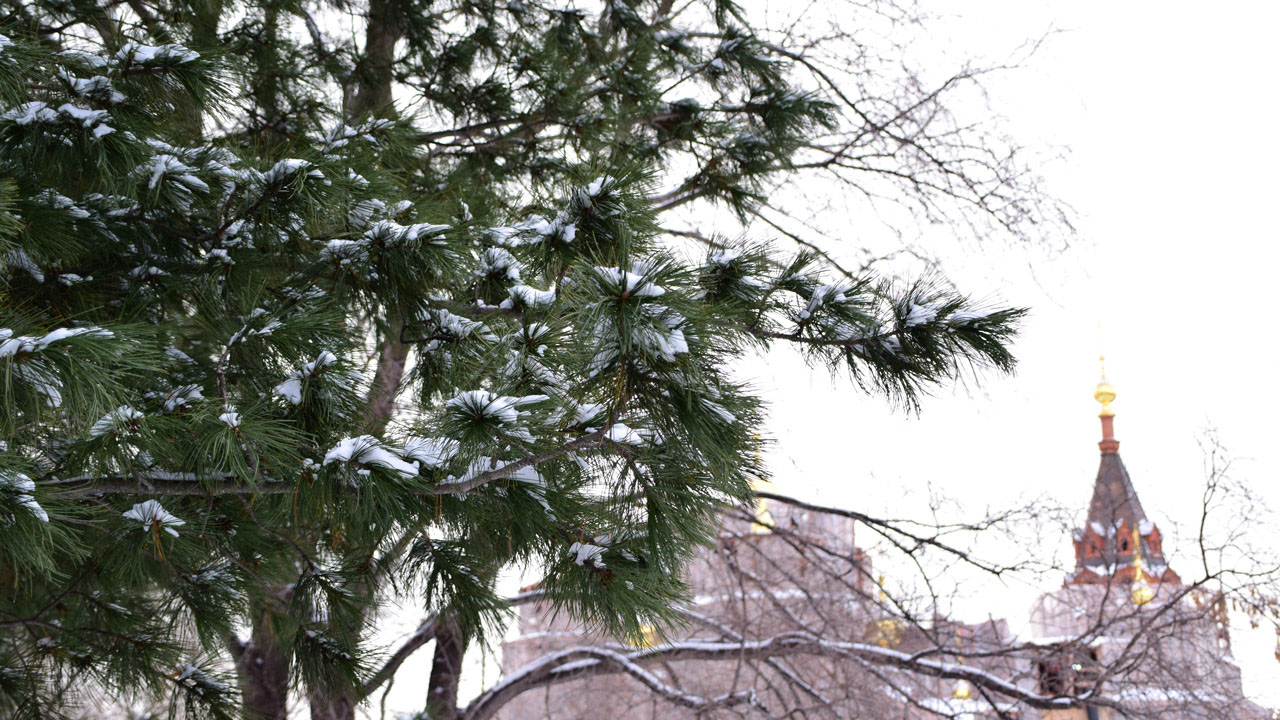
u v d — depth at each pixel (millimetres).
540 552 2891
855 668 8547
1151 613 8328
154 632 3922
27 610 3863
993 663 9141
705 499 2648
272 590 3861
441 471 2711
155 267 3199
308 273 3271
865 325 2770
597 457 2654
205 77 2963
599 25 6227
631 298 2199
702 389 2316
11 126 2756
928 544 8406
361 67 5414
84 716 4141
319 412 2906
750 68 5906
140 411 2623
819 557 8992
